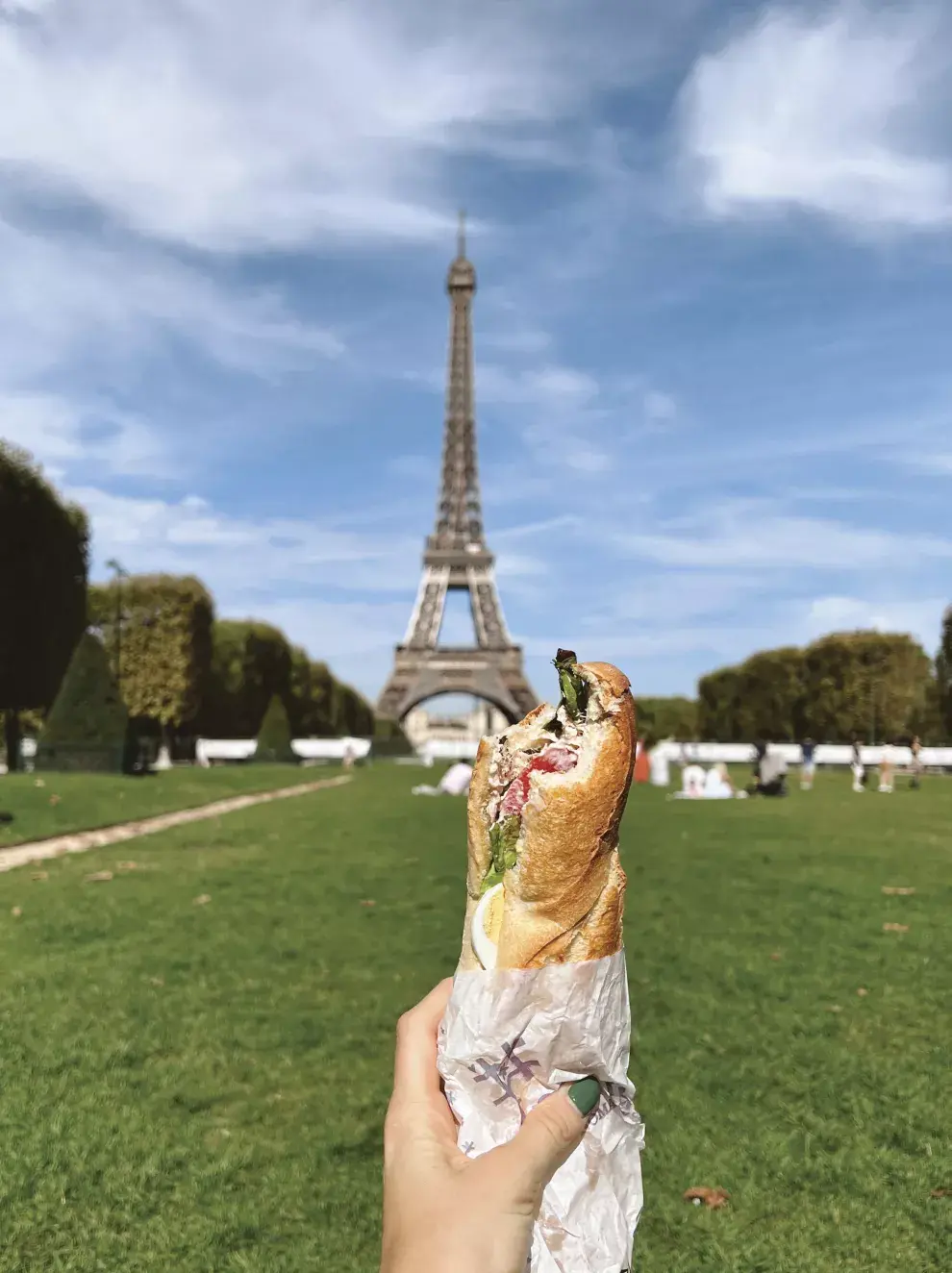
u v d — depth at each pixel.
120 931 11.49
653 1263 4.68
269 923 11.92
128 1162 5.56
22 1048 7.37
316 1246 4.78
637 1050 7.43
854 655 78.06
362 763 73.75
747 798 36.50
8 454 44.25
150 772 41.62
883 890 14.55
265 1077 6.85
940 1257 4.71
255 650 82.88
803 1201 5.24
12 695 45.03
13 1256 4.68
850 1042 7.64
